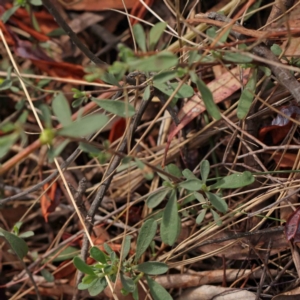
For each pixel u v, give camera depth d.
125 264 0.48
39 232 0.61
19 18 0.61
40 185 0.53
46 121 0.40
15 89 0.56
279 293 0.52
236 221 0.53
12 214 0.60
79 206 0.52
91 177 0.60
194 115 0.51
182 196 0.54
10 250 0.56
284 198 0.49
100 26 0.62
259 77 0.51
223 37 0.45
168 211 0.47
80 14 0.62
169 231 0.46
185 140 0.55
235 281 0.53
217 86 0.51
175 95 0.47
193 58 0.44
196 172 0.55
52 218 0.60
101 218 0.56
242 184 0.47
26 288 0.58
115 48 0.62
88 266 0.46
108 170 0.53
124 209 0.55
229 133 0.55
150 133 0.60
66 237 0.58
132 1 0.60
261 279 0.52
